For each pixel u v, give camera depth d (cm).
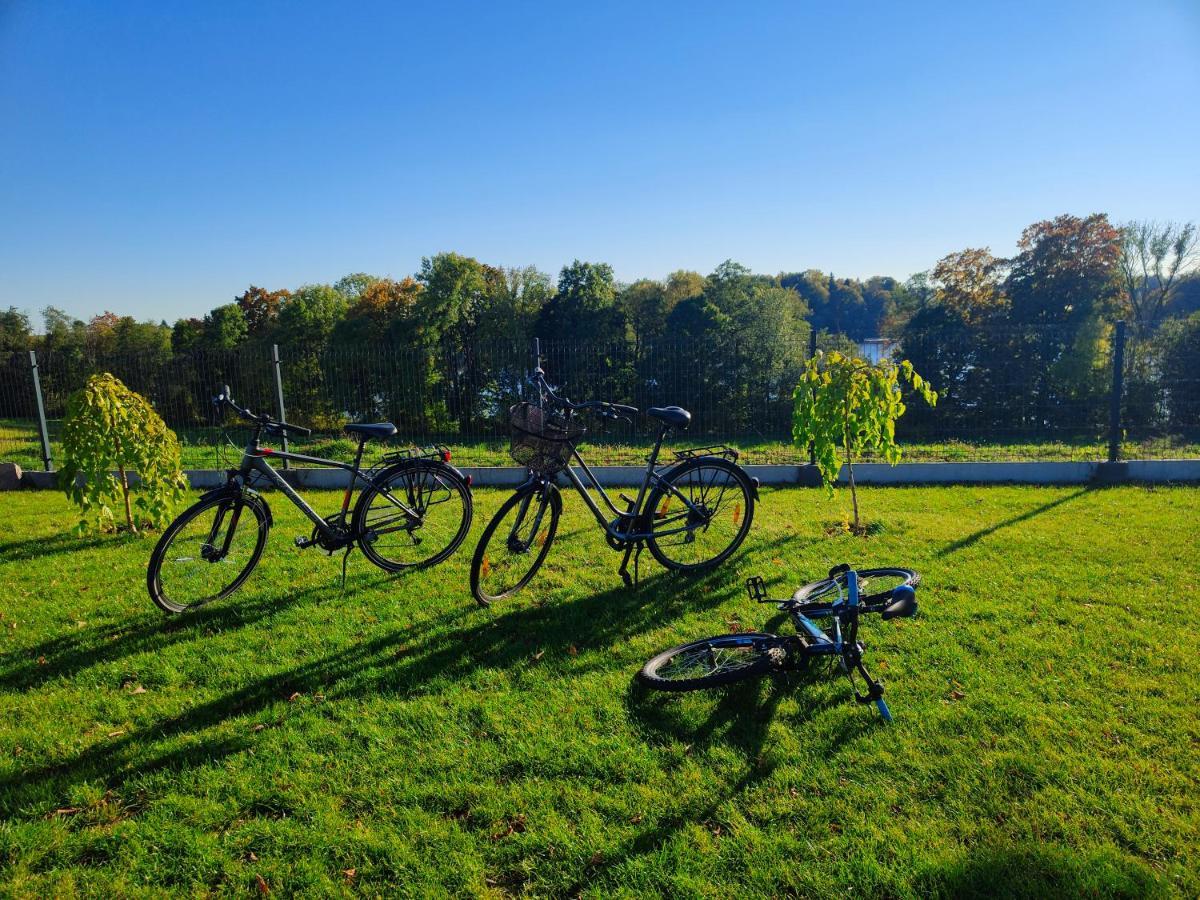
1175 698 291
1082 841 216
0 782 259
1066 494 690
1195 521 564
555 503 439
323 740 283
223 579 443
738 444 921
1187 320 841
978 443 888
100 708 311
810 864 211
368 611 414
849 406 561
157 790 255
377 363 976
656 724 288
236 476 435
